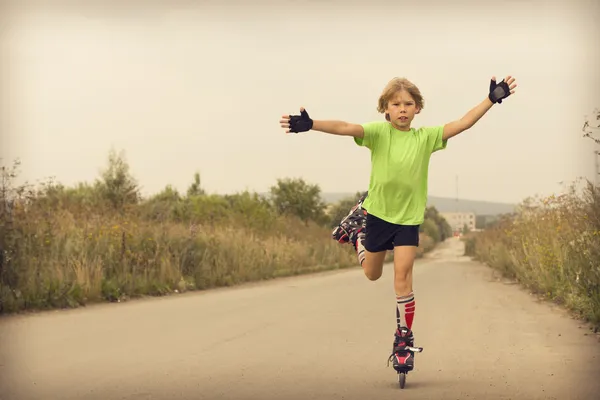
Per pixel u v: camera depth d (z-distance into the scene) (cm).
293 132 479
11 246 1032
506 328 801
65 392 488
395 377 540
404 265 512
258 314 957
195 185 3422
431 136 511
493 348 664
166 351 655
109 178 2292
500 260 1927
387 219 516
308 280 1758
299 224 3372
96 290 1123
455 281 1650
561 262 1160
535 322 853
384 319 898
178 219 2317
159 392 489
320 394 484
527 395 474
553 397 468
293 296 1254
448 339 721
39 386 506
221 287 1493
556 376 533
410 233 516
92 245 1311
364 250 548
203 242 1662
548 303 1080
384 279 1791
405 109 507
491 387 500
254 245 1936
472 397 471
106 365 586
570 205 1225
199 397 476
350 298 1207
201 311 995
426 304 1077
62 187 1936
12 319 895
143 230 1509
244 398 473
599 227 966
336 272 2239
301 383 519
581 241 1002
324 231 3319
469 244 5584
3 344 694
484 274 1989
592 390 486
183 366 582
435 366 581
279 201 4303
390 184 509
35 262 1077
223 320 888
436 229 11281
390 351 657
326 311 993
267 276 1819
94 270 1175
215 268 1579
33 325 836
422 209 517
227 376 543
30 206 1238
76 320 886
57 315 940
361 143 507
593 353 632
